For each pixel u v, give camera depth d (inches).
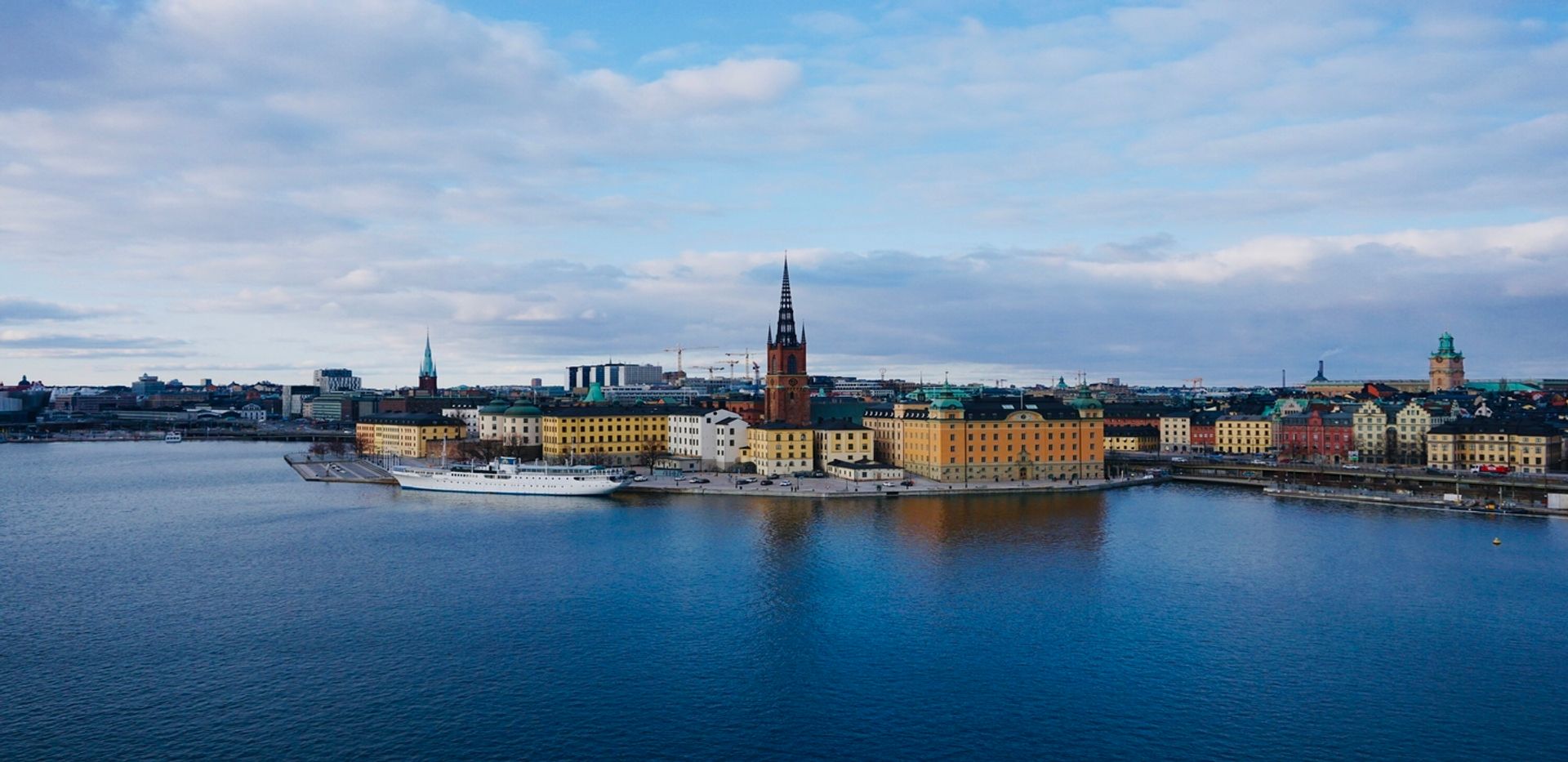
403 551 7706.7
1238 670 5044.3
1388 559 7445.9
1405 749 4195.4
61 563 7327.8
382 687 4781.0
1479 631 5649.6
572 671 5000.0
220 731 4291.3
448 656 5211.6
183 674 4938.5
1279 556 7539.4
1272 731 4355.3
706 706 4596.5
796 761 4074.8
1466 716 4503.0
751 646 5378.9
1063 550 7775.6
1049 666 5103.3
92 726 4333.2
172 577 6855.3
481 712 4505.4
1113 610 6048.2
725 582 6707.7
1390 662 5157.5
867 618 5871.1
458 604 6156.5
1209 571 7037.4
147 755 4069.9
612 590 6486.2
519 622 5787.4
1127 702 4650.6
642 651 5295.3
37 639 5462.6
